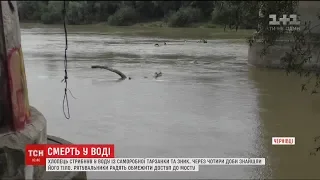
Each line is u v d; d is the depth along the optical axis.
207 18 65.81
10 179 5.80
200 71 21.75
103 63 24.91
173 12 68.62
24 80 7.05
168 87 17.22
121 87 17.19
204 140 10.11
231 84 17.94
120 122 11.71
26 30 58.44
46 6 77.00
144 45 36.88
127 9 70.56
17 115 6.70
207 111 13.07
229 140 10.12
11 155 6.14
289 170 8.22
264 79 19.19
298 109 13.38
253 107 13.62
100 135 10.46
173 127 11.23
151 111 13.02
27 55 28.67
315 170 8.20
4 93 6.59
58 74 20.50
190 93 15.98
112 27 66.12
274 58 22.25
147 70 22.08
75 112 12.82
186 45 36.81
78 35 49.62
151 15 73.88
